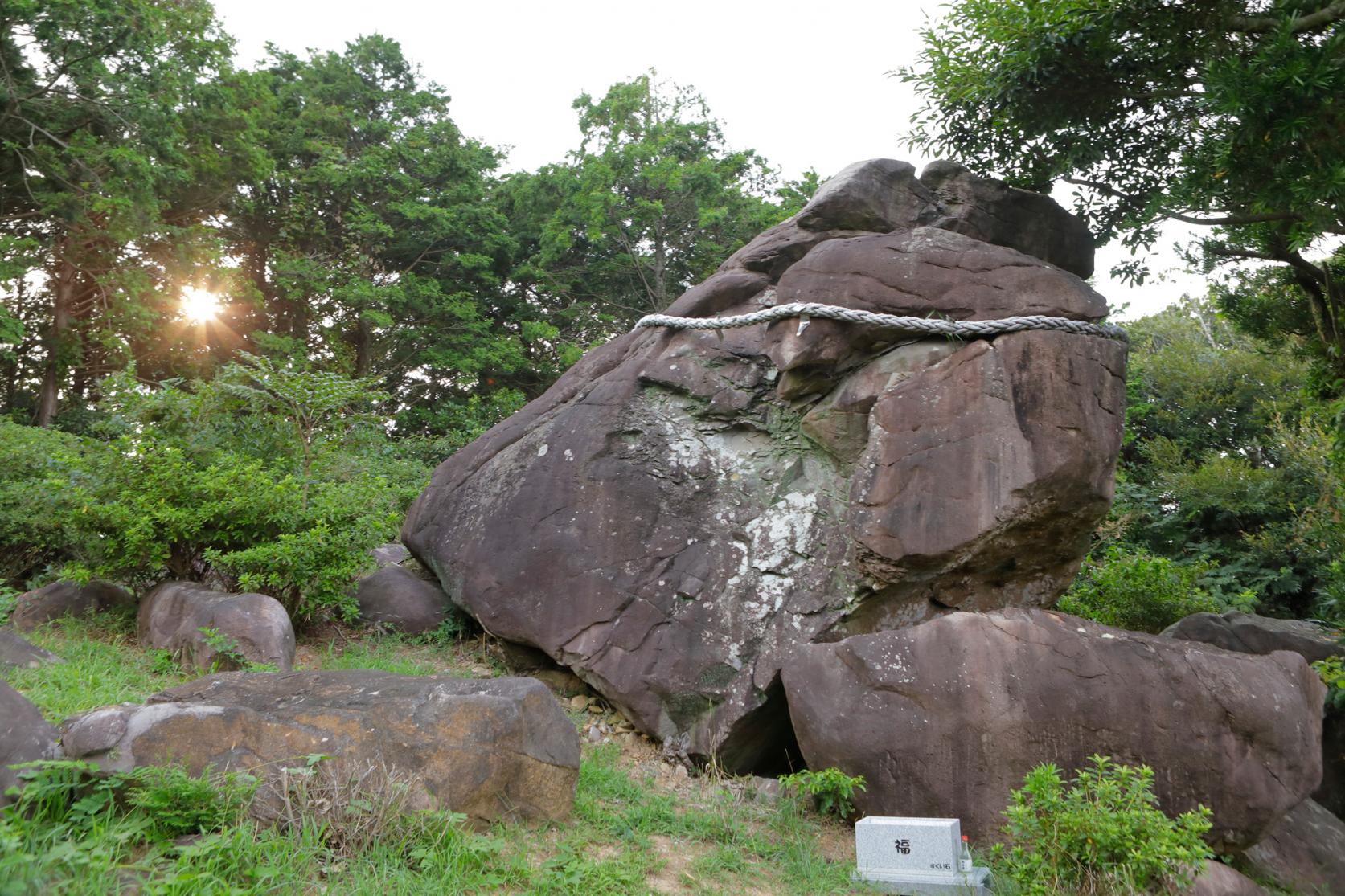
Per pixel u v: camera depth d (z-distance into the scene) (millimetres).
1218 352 17750
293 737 4008
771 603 6176
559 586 6633
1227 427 16406
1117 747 4922
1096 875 4168
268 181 21922
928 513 5809
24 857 3020
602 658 6332
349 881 3576
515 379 24531
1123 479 14273
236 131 19484
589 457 6934
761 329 6914
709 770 5922
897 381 6328
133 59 16031
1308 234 6316
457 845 3881
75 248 17797
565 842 4391
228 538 6891
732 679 6047
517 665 7051
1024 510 5672
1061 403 5801
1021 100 7543
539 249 25156
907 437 6008
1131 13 6836
